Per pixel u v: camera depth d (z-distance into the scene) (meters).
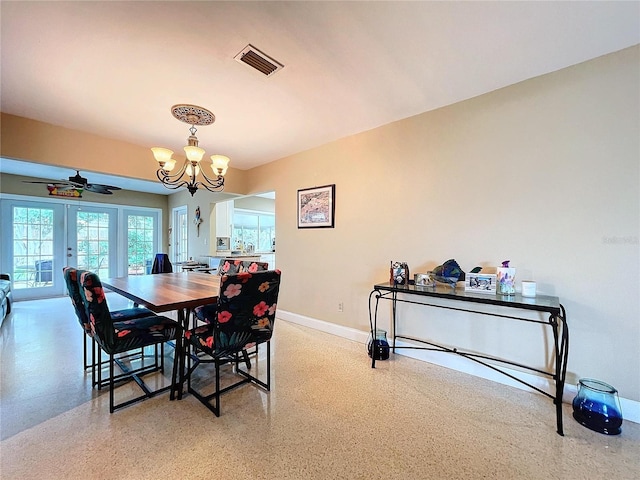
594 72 1.88
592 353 1.90
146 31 1.58
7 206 5.18
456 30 1.60
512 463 1.43
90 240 6.16
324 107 2.51
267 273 1.92
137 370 2.40
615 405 1.65
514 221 2.18
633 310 1.78
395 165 2.82
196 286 2.50
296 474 1.35
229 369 2.47
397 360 2.66
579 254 1.94
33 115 2.61
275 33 1.61
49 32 1.58
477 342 2.35
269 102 2.40
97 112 2.56
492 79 2.11
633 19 1.52
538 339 2.10
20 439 1.57
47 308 4.62
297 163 3.78
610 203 1.85
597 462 1.43
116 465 1.40
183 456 1.46
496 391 2.10
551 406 1.91
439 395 2.05
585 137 1.92
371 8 1.43
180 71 1.96
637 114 1.76
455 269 2.26
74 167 2.95
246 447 1.53
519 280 2.16
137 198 6.84
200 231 6.07
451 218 2.48
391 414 1.82
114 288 2.42
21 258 5.32
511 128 2.19
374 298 2.99
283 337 3.25
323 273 3.47
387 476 1.34
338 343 3.07
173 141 3.31
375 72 2.00
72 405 1.90
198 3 1.40
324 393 2.07
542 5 1.43
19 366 2.48
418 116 2.66
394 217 2.84
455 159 2.46
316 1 1.39
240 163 4.27
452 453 1.49
